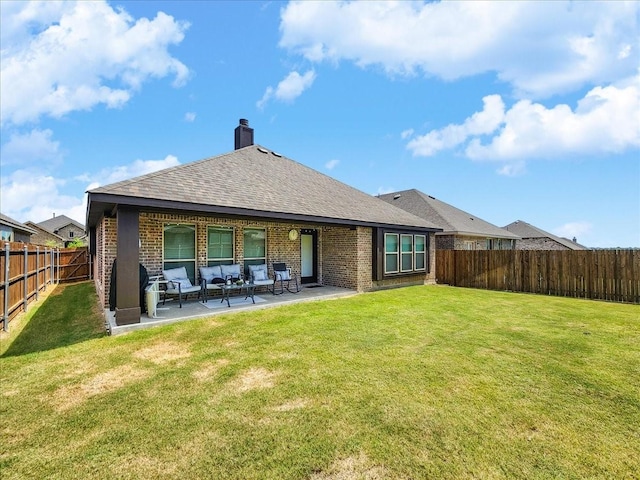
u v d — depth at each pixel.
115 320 6.50
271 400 3.58
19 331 6.51
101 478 2.47
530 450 2.76
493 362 4.67
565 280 11.20
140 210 7.08
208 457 2.68
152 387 3.90
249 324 6.70
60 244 36.47
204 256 9.56
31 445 2.85
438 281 14.73
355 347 5.30
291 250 11.70
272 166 12.21
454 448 2.78
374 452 2.72
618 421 3.19
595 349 5.26
